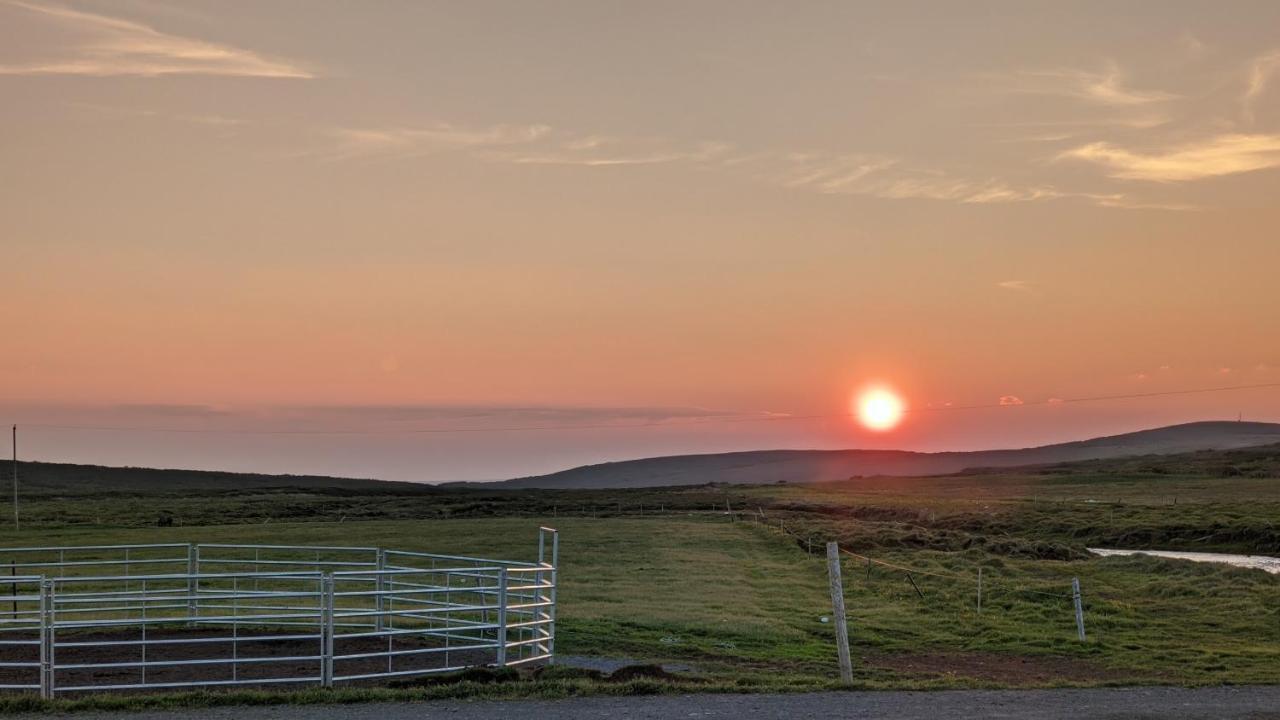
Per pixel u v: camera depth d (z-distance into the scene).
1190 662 25.89
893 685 18.78
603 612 31.92
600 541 62.66
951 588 39.62
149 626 25.48
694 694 17.56
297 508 111.56
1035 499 120.06
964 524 83.69
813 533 68.56
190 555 26.98
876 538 62.97
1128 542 71.62
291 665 20.34
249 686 18.11
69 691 17.66
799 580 44.16
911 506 106.38
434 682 18.03
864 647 27.94
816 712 16.06
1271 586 38.69
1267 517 78.31
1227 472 166.75
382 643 23.31
